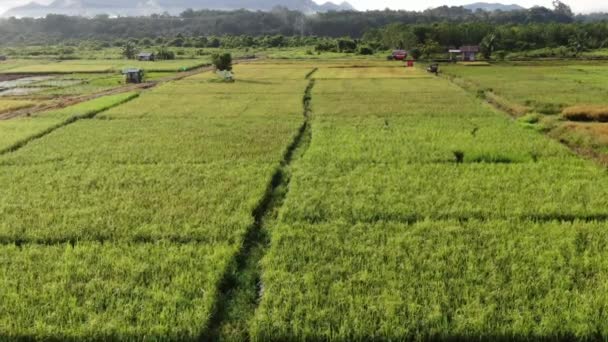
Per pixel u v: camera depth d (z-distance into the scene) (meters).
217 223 13.38
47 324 8.84
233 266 11.09
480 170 18.27
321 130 26.31
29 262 11.09
